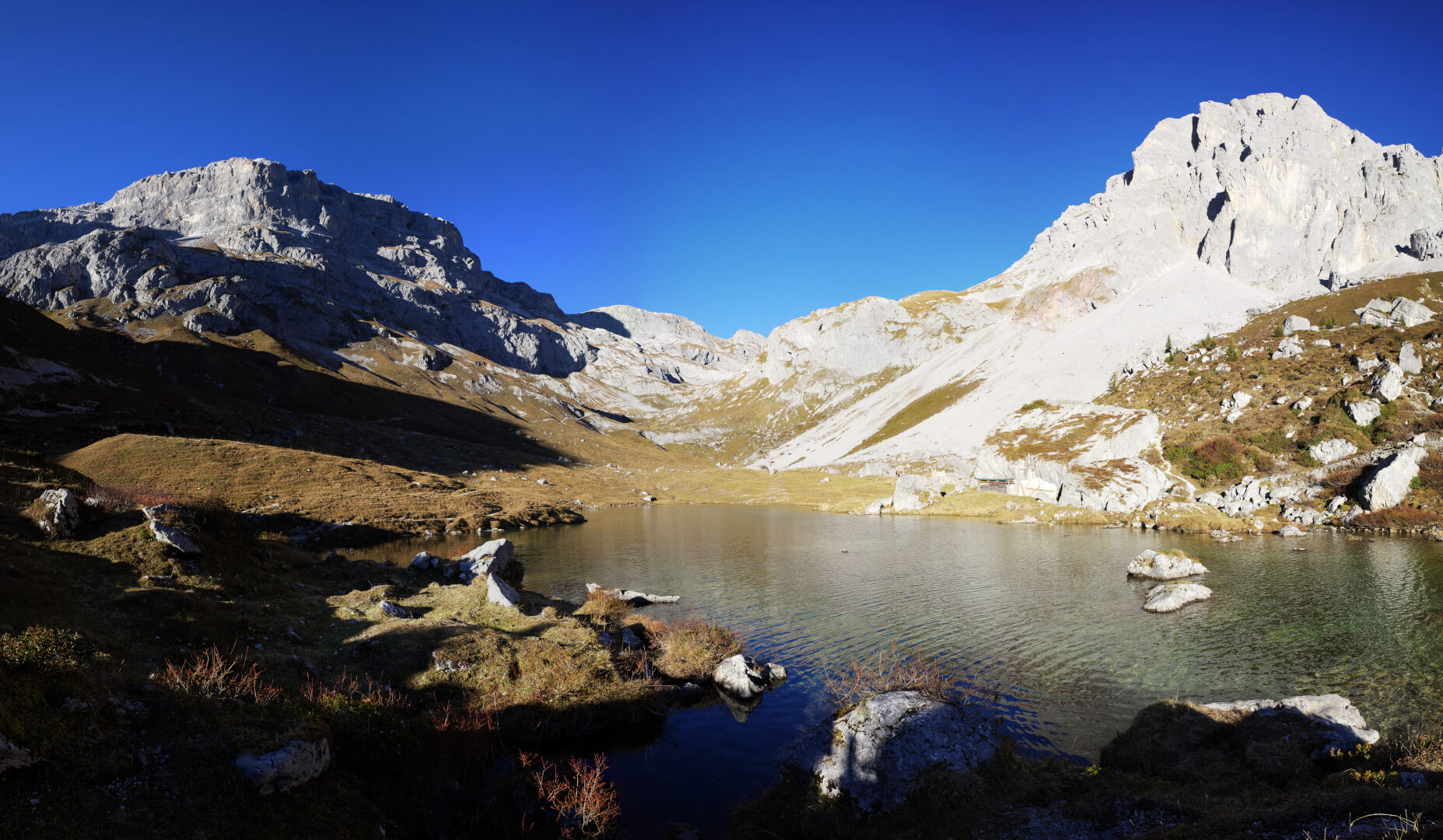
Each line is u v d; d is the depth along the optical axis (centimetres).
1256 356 14338
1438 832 1337
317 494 9350
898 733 2173
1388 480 8119
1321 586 5128
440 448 17288
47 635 1717
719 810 2220
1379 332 13762
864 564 6594
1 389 9938
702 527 10031
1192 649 3731
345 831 1634
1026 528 9075
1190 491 9850
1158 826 1761
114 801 1397
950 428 18162
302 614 3253
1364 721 2531
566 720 2692
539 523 10225
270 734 1734
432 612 3612
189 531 3288
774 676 3500
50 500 2936
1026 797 1994
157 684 1855
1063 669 3469
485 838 1878
